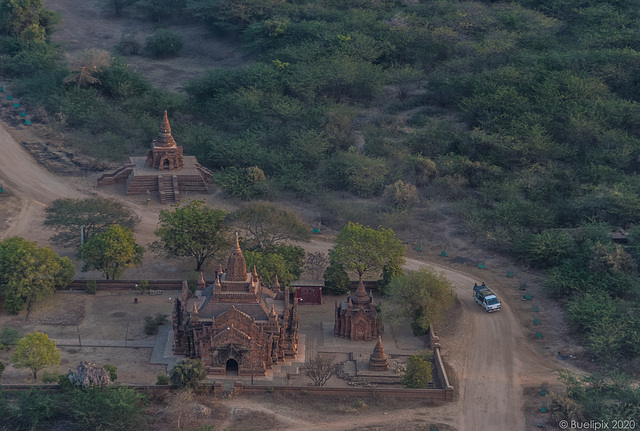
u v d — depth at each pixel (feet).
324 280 393.91
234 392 313.94
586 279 392.06
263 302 335.67
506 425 302.04
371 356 334.65
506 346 354.13
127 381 317.42
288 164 526.57
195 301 335.88
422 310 358.64
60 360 329.93
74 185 505.66
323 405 310.24
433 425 299.58
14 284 358.23
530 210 457.68
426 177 512.63
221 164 536.01
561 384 327.26
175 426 293.23
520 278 412.36
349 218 466.70
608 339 341.62
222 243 400.47
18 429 285.02
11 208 472.85
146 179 495.00
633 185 483.92
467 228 456.04
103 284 385.91
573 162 531.50
